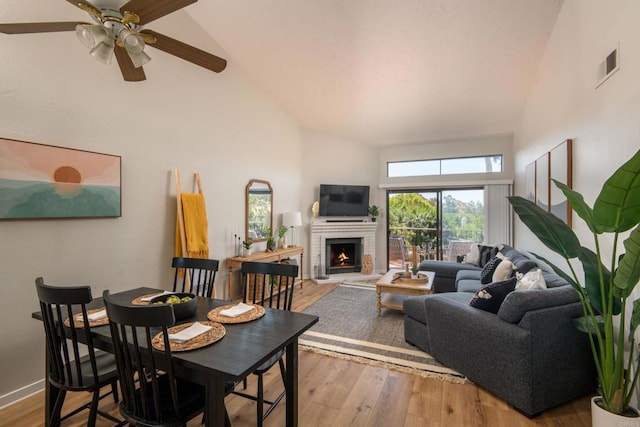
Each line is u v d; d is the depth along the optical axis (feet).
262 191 16.63
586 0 8.21
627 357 6.61
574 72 9.04
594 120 7.77
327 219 21.39
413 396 7.57
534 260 12.75
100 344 5.52
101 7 5.68
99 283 9.14
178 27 11.59
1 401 7.19
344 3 10.69
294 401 5.84
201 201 12.00
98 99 9.02
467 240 20.47
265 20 11.98
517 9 10.21
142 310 4.28
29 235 7.64
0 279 7.18
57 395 6.30
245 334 5.40
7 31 5.98
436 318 9.14
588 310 6.30
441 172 21.07
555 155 10.47
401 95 15.84
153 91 10.74
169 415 4.68
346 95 16.39
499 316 7.52
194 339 5.10
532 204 6.35
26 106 7.48
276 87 16.43
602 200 4.92
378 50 12.80
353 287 18.13
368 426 6.53
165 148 11.18
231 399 7.54
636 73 5.96
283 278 16.66
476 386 7.94
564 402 7.20
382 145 22.27
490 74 13.55
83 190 8.59
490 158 19.93
